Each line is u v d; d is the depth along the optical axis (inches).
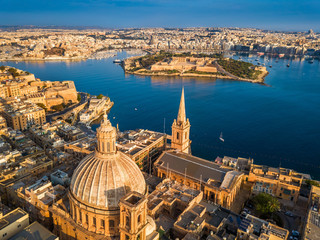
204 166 5836.6
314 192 5388.8
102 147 3469.5
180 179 5703.7
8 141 7500.0
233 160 6963.6
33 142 7396.7
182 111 6274.6
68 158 6678.2
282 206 5767.7
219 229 4377.5
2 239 3754.9
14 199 5078.7
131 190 3432.6
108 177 3344.0
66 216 3762.3
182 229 4124.0
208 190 5374.0
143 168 6702.8
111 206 3312.0
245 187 6338.6
